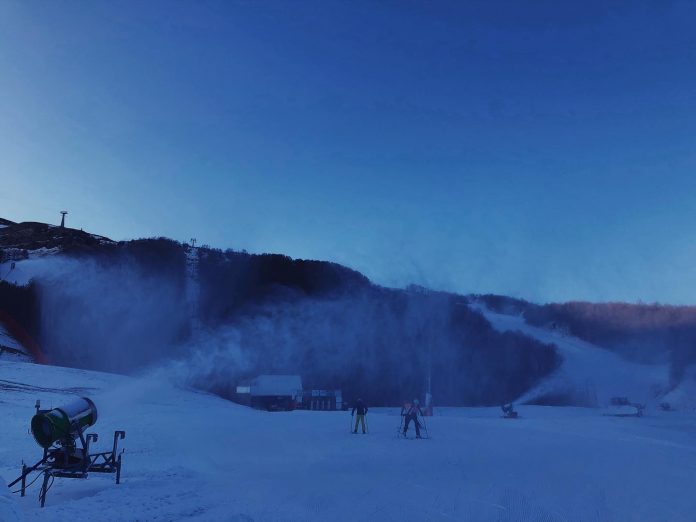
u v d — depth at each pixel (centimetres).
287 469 1753
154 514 1014
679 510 1170
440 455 2139
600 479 1582
